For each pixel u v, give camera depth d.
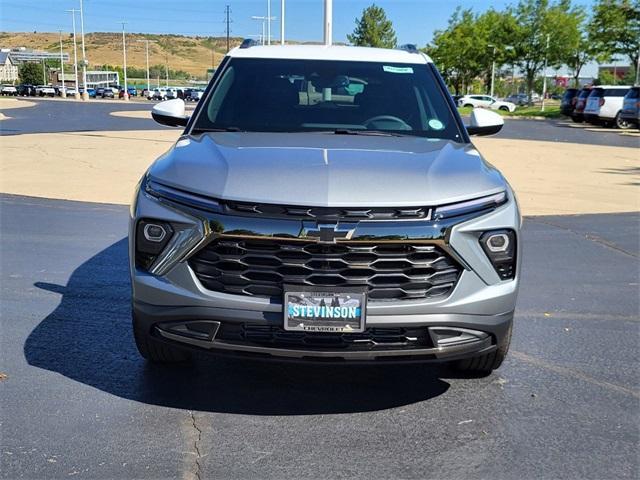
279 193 3.11
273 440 3.22
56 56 147.00
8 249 6.86
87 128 25.06
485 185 3.33
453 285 3.18
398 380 3.93
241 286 3.13
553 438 3.29
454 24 66.44
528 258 7.01
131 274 3.36
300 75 4.69
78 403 3.54
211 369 4.02
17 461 2.96
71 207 9.19
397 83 4.69
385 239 3.05
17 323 4.73
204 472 2.93
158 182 3.36
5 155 15.12
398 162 3.43
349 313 3.06
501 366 4.16
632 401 3.71
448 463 3.05
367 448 3.16
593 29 41.97
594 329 4.89
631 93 29.20
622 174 13.93
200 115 4.43
